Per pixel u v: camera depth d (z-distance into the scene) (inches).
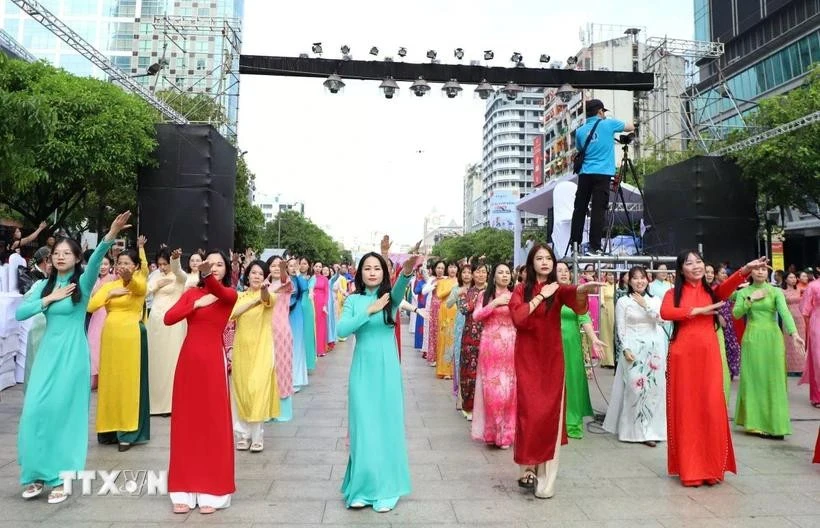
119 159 467.8
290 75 498.0
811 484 177.6
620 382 237.1
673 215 541.6
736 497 165.3
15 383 321.4
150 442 217.3
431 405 295.1
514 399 213.6
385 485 152.6
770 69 1167.0
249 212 952.3
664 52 665.6
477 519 147.0
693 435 176.1
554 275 167.2
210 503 149.0
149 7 2341.3
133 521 143.5
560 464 197.9
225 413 154.6
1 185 392.2
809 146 534.6
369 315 157.8
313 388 334.0
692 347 180.1
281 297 252.4
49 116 289.0
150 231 454.3
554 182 624.4
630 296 234.4
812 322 303.7
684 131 715.4
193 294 160.2
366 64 501.0
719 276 368.5
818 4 1074.1
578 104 2089.1
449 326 371.2
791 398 327.3
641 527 142.9
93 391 307.0
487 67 512.4
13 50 557.0
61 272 169.5
